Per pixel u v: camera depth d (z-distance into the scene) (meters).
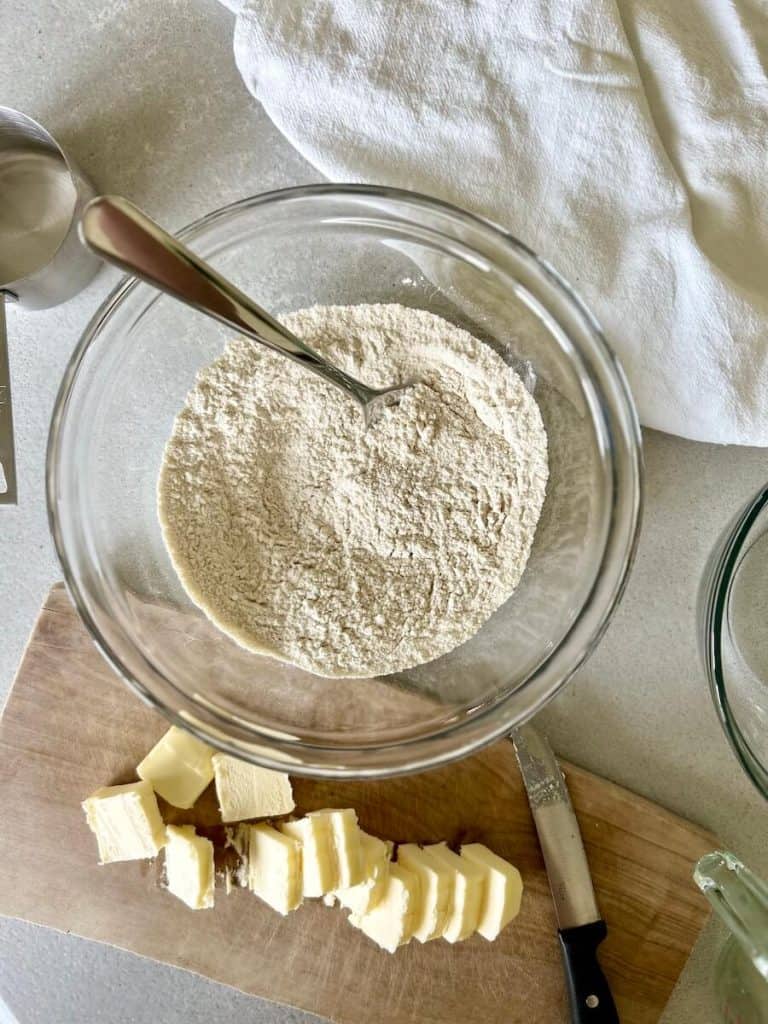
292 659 0.38
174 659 0.39
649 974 0.40
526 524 0.38
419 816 0.40
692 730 0.41
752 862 0.41
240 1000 0.42
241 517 0.38
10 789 0.40
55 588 0.40
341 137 0.38
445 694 0.39
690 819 0.41
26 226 0.41
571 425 0.38
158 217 0.40
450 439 0.38
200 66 0.40
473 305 0.39
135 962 0.42
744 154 0.37
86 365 0.37
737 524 0.36
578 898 0.39
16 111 0.38
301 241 0.39
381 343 0.38
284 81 0.37
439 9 0.37
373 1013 0.41
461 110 0.37
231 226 0.36
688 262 0.37
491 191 0.37
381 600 0.38
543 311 0.37
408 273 0.39
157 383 0.40
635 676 0.41
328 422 0.37
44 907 0.40
